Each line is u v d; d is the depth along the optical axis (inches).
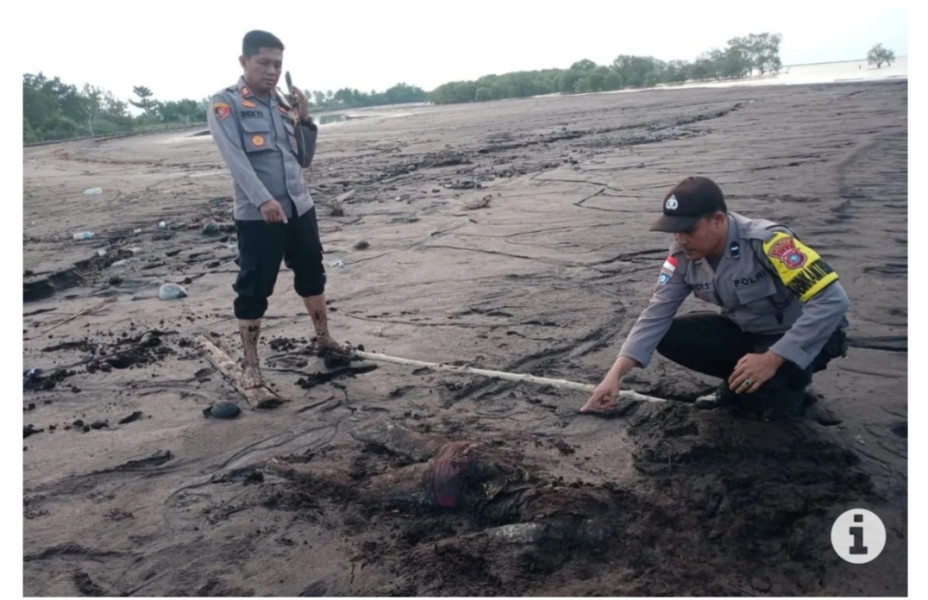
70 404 188.1
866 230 293.3
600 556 115.1
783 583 107.8
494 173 566.3
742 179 429.4
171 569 120.5
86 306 280.7
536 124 1090.7
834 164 443.2
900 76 1530.5
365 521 130.3
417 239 355.3
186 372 205.5
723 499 123.7
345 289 279.4
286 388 190.5
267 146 181.2
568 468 141.6
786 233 131.8
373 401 178.5
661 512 123.7
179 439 165.5
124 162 1075.9
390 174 611.2
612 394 139.9
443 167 638.5
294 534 128.0
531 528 117.8
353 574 116.4
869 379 169.6
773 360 127.3
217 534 129.0
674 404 157.6
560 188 472.4
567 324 223.0
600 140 754.8
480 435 156.6
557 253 308.7
